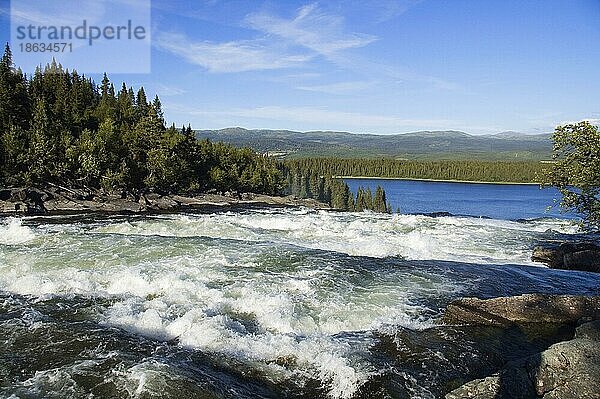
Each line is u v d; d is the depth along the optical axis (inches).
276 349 499.5
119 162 2938.0
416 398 420.8
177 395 392.2
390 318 617.9
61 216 1865.2
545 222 1845.5
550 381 426.6
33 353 472.1
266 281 756.0
